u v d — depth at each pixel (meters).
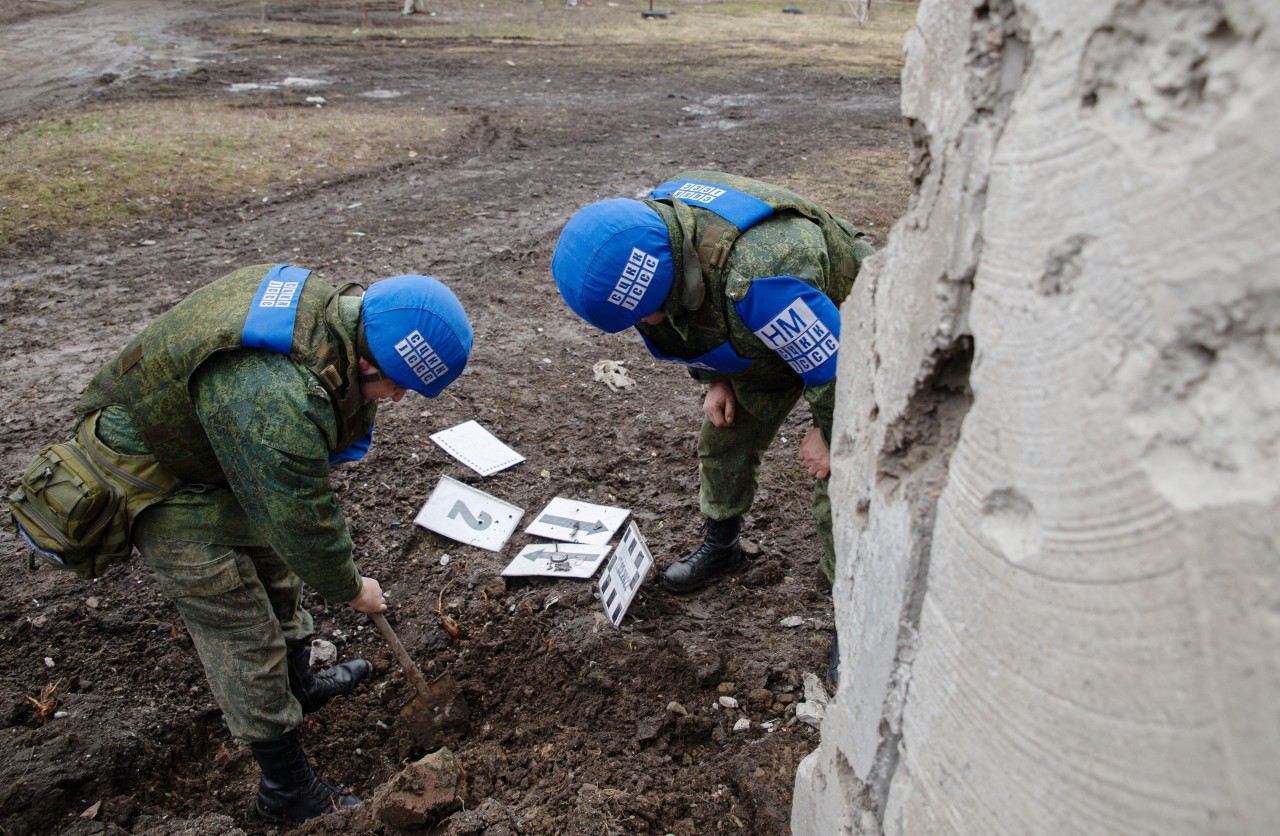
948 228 1.37
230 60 13.95
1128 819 1.06
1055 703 1.15
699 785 2.61
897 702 1.61
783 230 2.53
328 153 9.19
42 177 7.87
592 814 2.39
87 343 5.42
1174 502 0.96
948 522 1.39
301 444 2.26
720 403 3.08
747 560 3.73
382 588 3.69
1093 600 1.08
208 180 8.19
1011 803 1.26
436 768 2.59
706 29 18.28
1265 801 0.89
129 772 2.83
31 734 2.86
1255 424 0.91
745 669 3.08
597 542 3.81
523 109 11.47
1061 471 1.13
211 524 2.46
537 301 6.14
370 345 2.38
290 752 2.69
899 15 20.72
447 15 19.11
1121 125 1.04
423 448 4.52
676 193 2.66
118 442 2.42
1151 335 0.99
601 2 21.73
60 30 16.11
